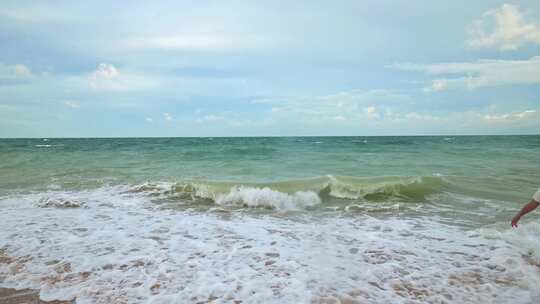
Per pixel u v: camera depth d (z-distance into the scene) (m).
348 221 6.30
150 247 4.76
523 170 12.67
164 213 6.92
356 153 21.19
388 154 20.55
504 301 3.23
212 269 3.98
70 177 11.49
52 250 4.63
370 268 4.02
